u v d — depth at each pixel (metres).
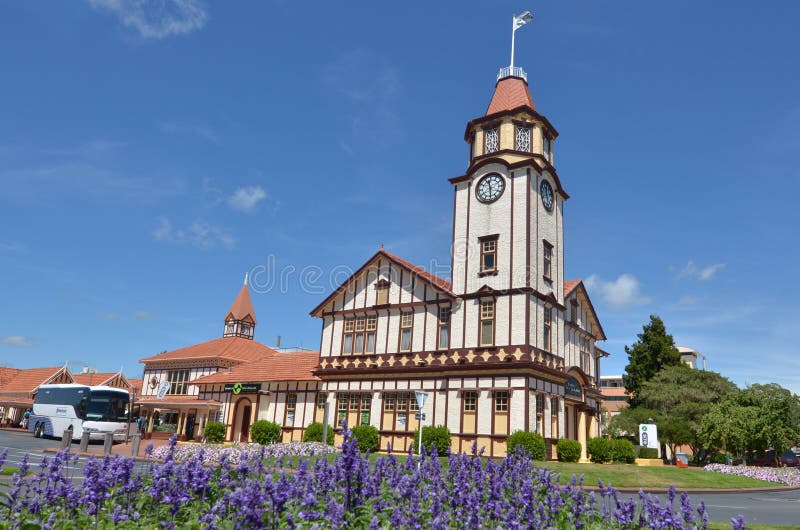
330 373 35.22
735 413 37.31
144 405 47.38
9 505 8.12
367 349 34.59
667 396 42.03
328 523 7.56
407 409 31.77
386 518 8.21
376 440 31.19
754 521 16.08
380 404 32.81
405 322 33.38
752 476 32.22
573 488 10.42
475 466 10.83
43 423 40.84
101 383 64.31
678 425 39.72
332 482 9.05
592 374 39.78
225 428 39.47
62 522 7.86
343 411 34.53
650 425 33.94
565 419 33.16
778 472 32.50
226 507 7.99
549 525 9.02
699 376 43.41
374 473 10.11
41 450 28.33
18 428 56.47
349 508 8.16
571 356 35.59
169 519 8.03
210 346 52.47
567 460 28.39
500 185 31.95
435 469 10.75
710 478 26.36
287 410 38.06
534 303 29.86
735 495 23.59
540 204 32.03
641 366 49.41
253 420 39.84
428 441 29.00
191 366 50.31
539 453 26.27
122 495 8.89
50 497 8.26
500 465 11.58
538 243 31.16
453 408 29.95
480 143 33.88
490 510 8.73
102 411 36.66
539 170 31.64
